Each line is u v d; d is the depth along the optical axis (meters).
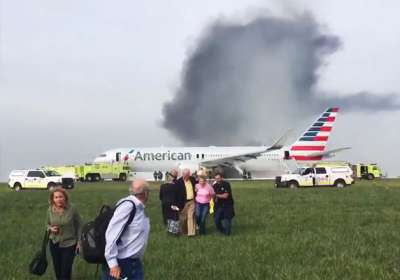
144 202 7.50
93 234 7.39
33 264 9.71
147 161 79.38
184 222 17.95
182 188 17.61
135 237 7.29
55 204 9.66
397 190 44.75
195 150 80.00
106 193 43.50
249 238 16.50
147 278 10.78
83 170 78.12
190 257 13.12
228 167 80.50
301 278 10.16
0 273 11.45
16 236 17.52
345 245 14.21
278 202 31.12
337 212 24.38
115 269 7.05
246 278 10.51
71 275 10.69
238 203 30.66
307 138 81.44
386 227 18.42
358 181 77.38
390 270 10.71
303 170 53.09
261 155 80.62
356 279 9.99
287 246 14.35
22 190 54.19
